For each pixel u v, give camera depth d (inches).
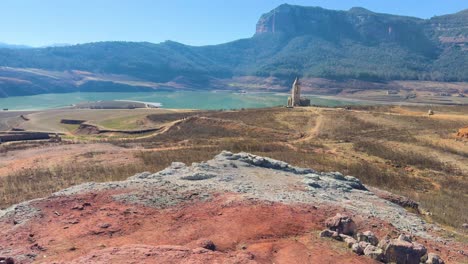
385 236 729.6
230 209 812.0
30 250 624.1
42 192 1299.2
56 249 625.9
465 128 2751.0
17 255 599.8
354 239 700.0
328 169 1822.1
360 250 653.9
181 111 5388.8
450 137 2655.0
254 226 735.7
